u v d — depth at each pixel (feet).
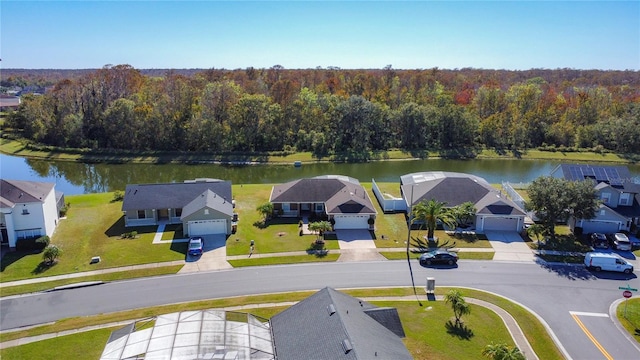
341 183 181.98
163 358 71.92
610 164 323.78
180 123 323.98
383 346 74.59
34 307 110.01
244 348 76.13
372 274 128.36
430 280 115.75
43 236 143.23
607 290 120.06
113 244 146.00
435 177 198.80
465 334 98.27
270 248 144.46
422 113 344.90
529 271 130.72
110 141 333.62
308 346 74.28
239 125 325.42
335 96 376.07
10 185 146.30
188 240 149.59
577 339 98.53
